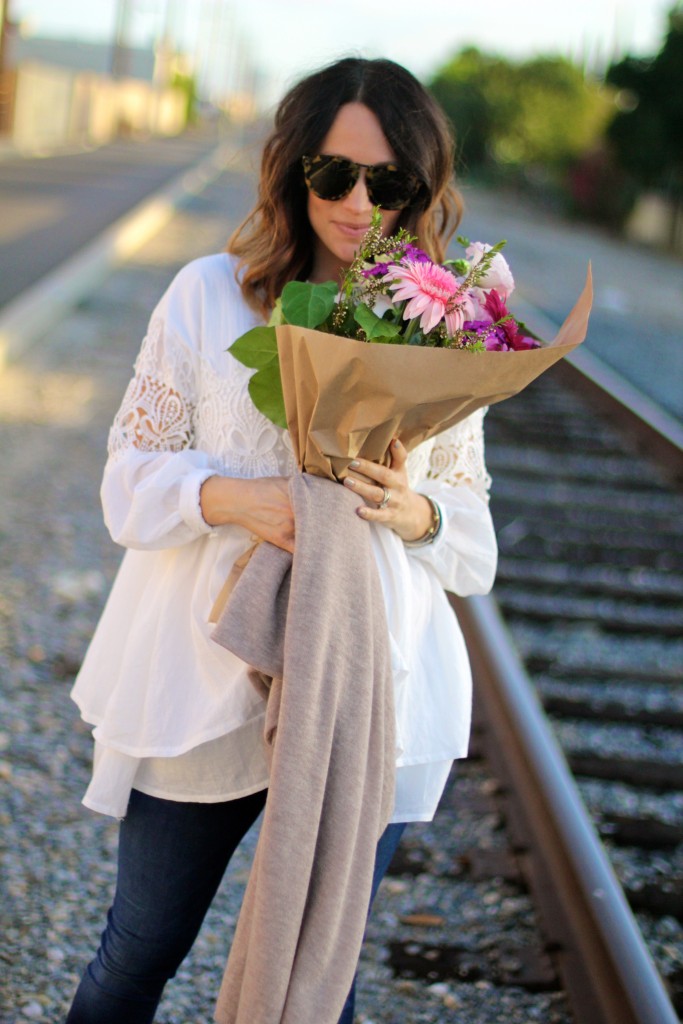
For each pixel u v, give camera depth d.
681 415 9.34
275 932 1.62
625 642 4.96
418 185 1.98
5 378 8.23
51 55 72.50
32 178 27.27
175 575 1.90
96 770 1.92
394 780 1.79
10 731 3.65
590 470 7.30
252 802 1.92
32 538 5.34
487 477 2.09
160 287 12.90
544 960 2.75
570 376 9.65
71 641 4.35
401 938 2.84
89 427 7.30
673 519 6.40
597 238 29.44
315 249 2.05
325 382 1.66
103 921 2.80
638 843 3.41
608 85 30.81
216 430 1.90
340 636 1.71
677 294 18.05
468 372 1.69
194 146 65.19
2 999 2.48
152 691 1.85
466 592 2.04
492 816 3.40
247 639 1.71
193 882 1.90
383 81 1.94
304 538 1.71
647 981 2.39
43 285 11.66
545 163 40.16
